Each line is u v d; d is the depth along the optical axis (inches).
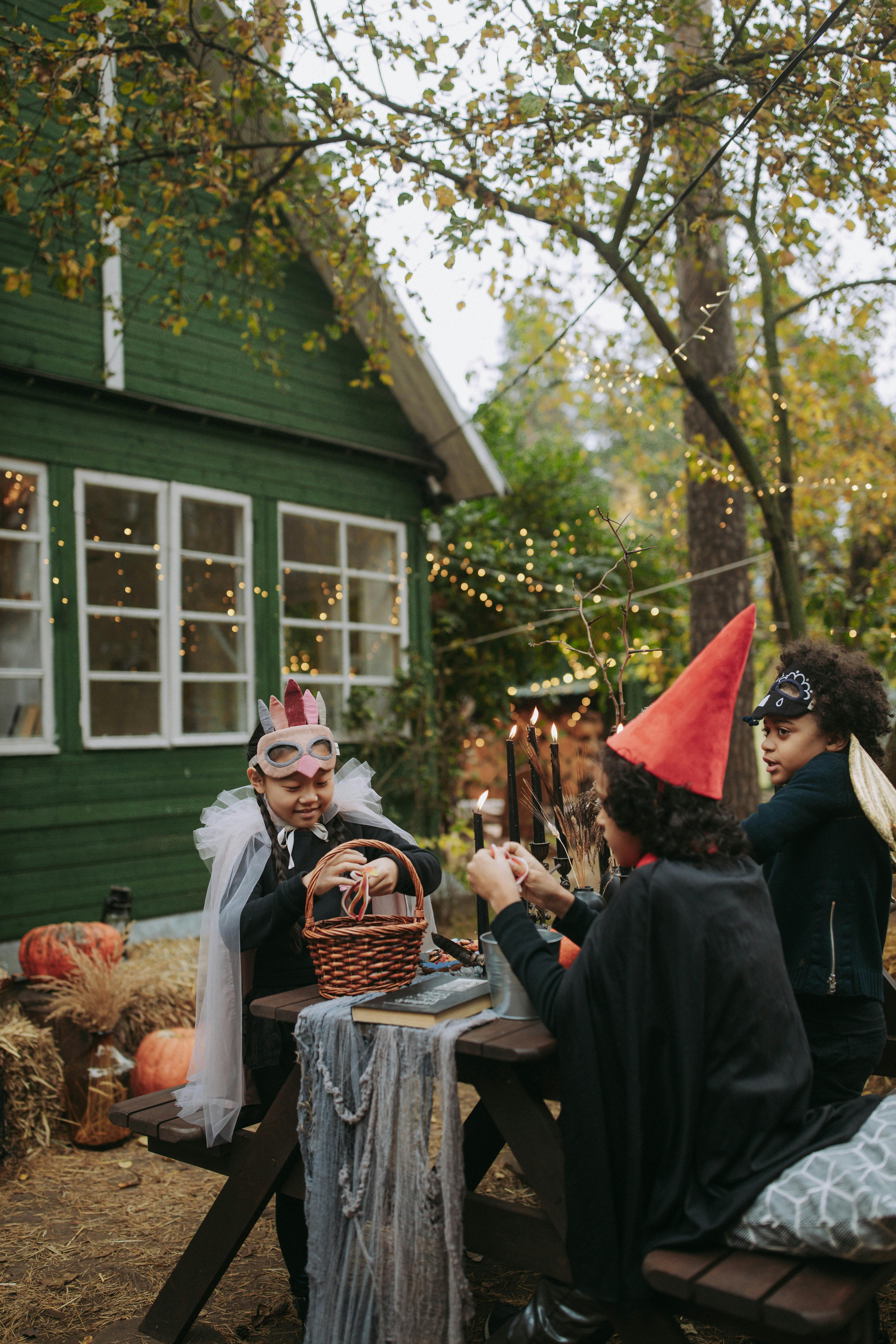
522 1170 75.6
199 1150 94.7
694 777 71.0
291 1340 96.2
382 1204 77.2
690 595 289.9
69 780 222.8
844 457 331.3
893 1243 58.0
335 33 158.6
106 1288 108.0
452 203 157.5
